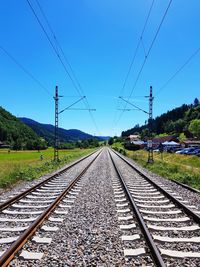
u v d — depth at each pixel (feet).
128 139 540.11
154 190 52.95
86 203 40.16
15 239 24.56
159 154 229.25
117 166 110.63
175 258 21.34
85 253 22.17
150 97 121.39
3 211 34.71
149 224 30.19
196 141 321.73
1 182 57.62
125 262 20.58
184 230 27.91
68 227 28.71
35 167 93.91
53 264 20.16
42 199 43.16
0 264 19.31
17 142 449.48
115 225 29.66
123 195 46.83
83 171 83.46
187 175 71.61
